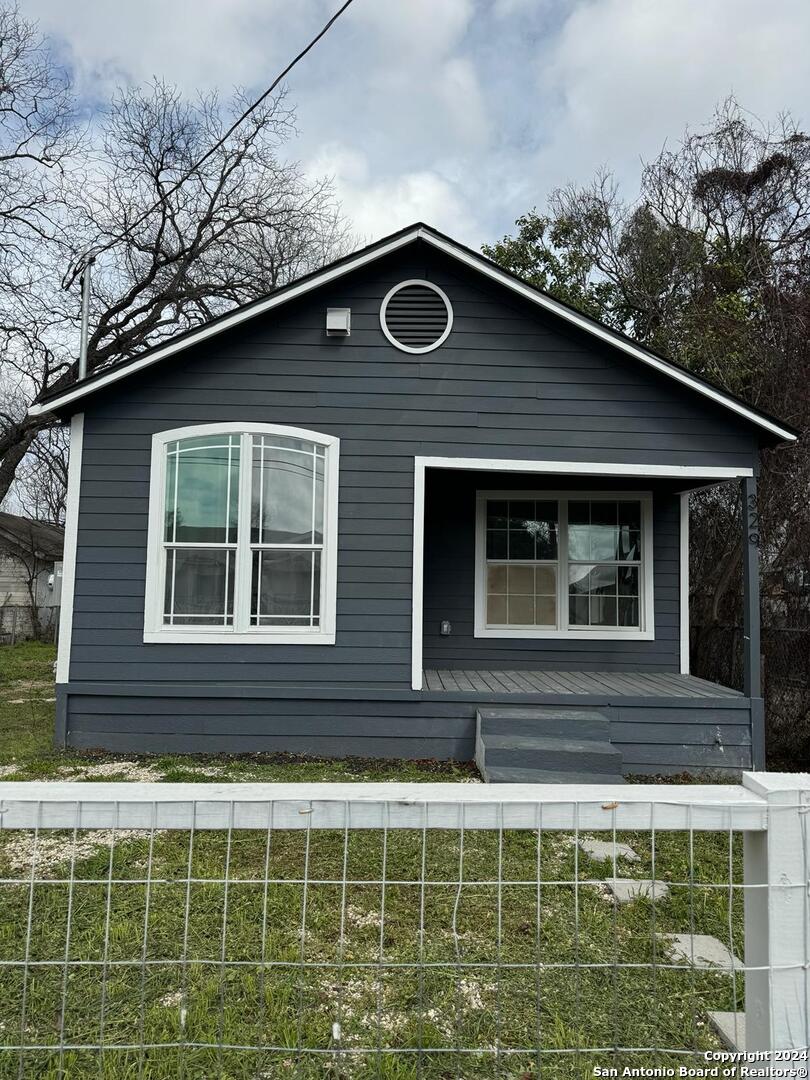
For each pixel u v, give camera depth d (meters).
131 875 3.82
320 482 6.84
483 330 6.93
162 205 18.34
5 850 4.18
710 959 3.04
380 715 6.69
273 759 6.52
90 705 6.65
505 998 2.69
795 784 1.73
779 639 7.97
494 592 8.64
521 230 18.33
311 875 3.89
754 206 13.77
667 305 15.03
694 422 6.89
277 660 6.70
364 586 6.76
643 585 8.56
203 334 6.64
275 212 19.34
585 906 3.58
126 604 6.68
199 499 6.77
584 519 8.68
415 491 6.82
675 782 6.43
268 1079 2.19
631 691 6.87
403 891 3.70
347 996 2.68
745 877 1.80
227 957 2.95
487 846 4.43
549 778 5.70
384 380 6.89
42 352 15.65
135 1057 2.28
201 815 1.68
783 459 8.15
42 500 29.11
